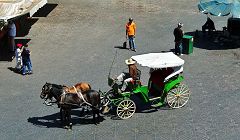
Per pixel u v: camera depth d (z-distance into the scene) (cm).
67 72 2491
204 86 2294
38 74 2475
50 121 1956
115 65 2581
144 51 2823
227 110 2042
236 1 2895
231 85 2308
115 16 3559
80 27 3281
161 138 1809
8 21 2645
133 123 1928
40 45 2923
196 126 1903
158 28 3291
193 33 3184
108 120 1955
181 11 3722
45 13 3606
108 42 2978
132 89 1947
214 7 2912
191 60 2667
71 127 1884
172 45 2931
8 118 1986
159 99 2028
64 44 2941
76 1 3975
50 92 1825
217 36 3044
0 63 2658
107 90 2233
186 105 2088
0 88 2303
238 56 2738
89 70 2509
